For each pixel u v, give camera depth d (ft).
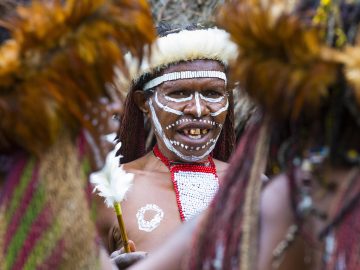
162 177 20.86
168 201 20.52
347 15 10.64
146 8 11.40
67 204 11.43
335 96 10.57
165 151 21.09
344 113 10.62
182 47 20.12
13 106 11.10
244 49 10.80
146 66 20.45
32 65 11.10
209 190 20.72
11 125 11.21
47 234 11.32
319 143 10.80
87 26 11.14
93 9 11.16
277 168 11.39
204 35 20.25
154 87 20.71
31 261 11.29
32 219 11.36
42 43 11.08
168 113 20.57
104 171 18.03
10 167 11.62
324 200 10.66
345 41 10.59
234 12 10.80
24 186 11.44
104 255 12.85
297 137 10.94
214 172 21.09
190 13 27.66
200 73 20.34
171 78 20.44
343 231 10.34
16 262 11.33
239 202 10.98
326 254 10.40
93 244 11.71
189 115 20.51
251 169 11.05
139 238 20.04
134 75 20.75
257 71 10.66
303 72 10.43
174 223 20.22
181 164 21.01
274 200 10.98
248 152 11.21
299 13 10.60
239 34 10.74
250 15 10.62
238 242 10.78
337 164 10.68
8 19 11.20
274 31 10.44
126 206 20.40
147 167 21.26
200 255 11.13
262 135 11.10
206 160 21.26
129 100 21.38
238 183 11.14
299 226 10.71
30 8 11.16
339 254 10.29
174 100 20.53
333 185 10.66
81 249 11.46
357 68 10.12
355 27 10.61
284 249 10.70
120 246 20.03
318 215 10.63
